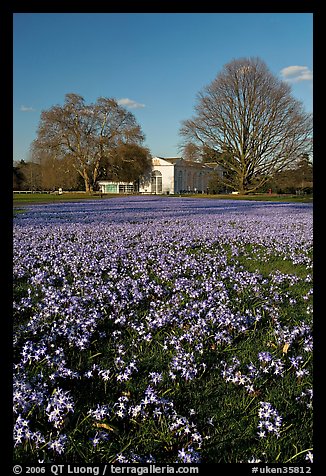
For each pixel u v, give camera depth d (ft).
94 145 211.20
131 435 10.54
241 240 43.09
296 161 190.80
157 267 29.50
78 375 12.76
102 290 21.56
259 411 10.87
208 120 199.93
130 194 264.93
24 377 12.26
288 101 186.09
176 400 11.97
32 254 33.24
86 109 205.16
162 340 16.28
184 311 18.60
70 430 10.53
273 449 10.01
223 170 239.71
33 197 177.88
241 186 208.03
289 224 59.47
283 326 17.51
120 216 73.46
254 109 191.31
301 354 14.96
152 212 85.76
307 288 24.57
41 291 22.50
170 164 314.96
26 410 10.73
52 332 15.66
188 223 60.44
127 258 32.48
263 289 23.80
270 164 197.36
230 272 27.14
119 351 14.62
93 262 28.68
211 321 17.60
